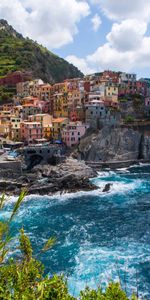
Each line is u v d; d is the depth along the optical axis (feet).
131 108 562.25
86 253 179.11
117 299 50.67
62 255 177.68
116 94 584.40
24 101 618.44
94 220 237.25
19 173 372.17
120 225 224.74
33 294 43.29
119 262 166.61
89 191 328.49
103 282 147.33
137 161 478.59
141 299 131.23
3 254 36.45
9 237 36.50
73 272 157.89
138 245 188.14
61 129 511.81
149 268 158.81
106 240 197.47
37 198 304.30
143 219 236.43
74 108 558.97
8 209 261.65
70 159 432.66
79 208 270.26
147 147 499.10
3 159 390.21
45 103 618.85
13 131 508.12
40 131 499.51
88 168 402.31
